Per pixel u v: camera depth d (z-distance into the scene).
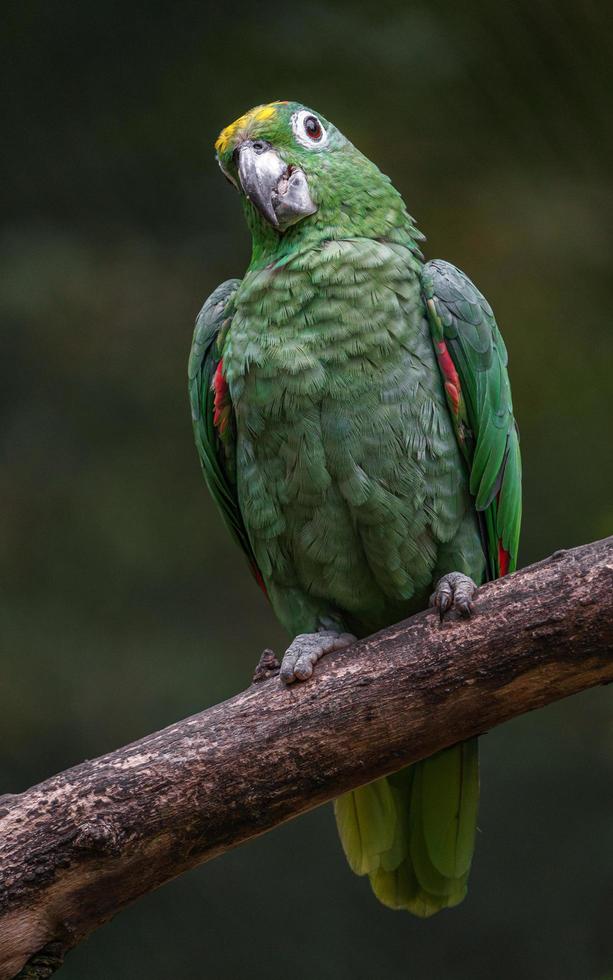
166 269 13.12
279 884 11.75
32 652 13.07
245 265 13.11
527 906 11.64
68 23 12.27
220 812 5.59
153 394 13.42
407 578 6.81
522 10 10.36
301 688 5.72
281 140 6.98
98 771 5.50
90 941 11.42
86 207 13.04
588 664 5.56
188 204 13.00
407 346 6.60
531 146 11.27
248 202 7.11
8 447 13.41
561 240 11.82
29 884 5.31
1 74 12.45
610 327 11.81
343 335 6.53
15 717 12.83
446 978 11.51
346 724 5.66
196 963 11.45
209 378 7.24
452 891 6.98
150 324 13.23
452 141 11.57
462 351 6.73
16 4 12.19
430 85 11.37
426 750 5.76
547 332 11.85
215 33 12.03
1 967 5.31
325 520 6.69
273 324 6.63
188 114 12.44
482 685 5.63
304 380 6.51
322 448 6.55
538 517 11.95
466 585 5.92
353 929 11.63
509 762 12.14
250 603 13.52
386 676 5.68
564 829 11.93
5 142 12.70
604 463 11.88
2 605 13.22
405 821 6.97
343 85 11.63
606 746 12.14
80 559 13.42
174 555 13.48
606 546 5.60
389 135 11.65
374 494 6.56
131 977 11.37
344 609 7.06
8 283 12.93
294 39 11.68
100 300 13.09
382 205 7.03
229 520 7.77
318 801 5.74
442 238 11.88
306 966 11.50
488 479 6.86
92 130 12.70
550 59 10.58
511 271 11.96
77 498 13.45
